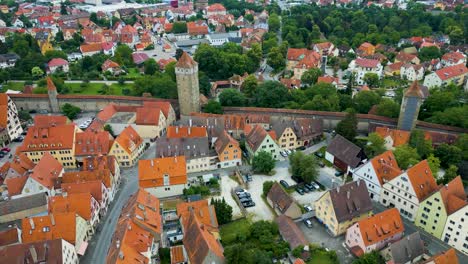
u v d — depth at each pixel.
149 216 88.44
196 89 157.75
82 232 90.75
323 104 156.00
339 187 95.31
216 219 94.69
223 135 131.50
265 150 128.62
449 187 93.00
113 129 150.12
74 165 131.00
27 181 106.62
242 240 90.94
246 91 186.50
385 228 87.44
